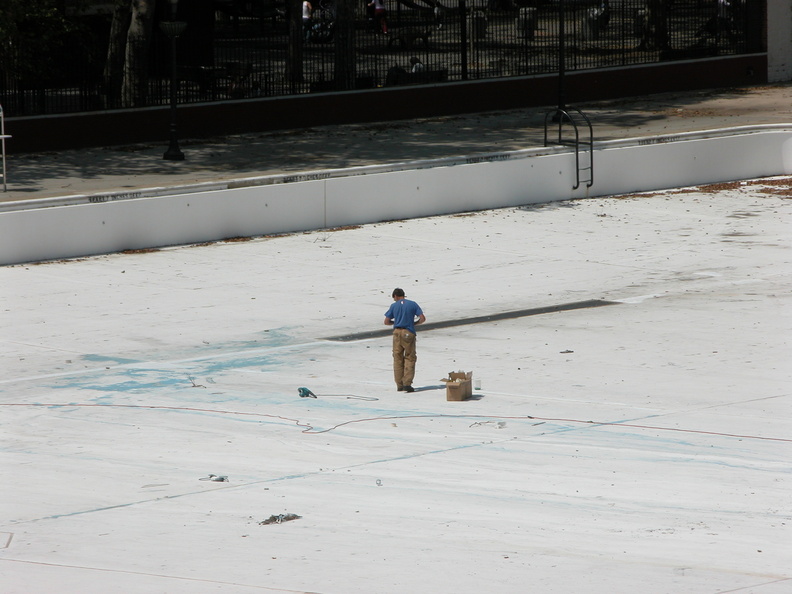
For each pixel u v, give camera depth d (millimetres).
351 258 94375
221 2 154250
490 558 35531
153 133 125375
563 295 82938
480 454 49188
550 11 168250
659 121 133000
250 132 130625
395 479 45688
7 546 37781
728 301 80375
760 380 61469
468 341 71375
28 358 68000
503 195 112812
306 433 53094
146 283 86438
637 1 160875
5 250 91438
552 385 61406
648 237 101188
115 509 42062
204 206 99625
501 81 143250
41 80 127000
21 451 50594
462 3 141000
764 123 128500
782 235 100938
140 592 32781
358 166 109812
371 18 172375
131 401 59344
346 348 70312
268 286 85750
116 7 129250
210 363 67062
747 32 158250
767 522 39500
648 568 34250
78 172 109438
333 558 35781
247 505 42344
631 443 50656
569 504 42000
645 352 67875
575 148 116125
